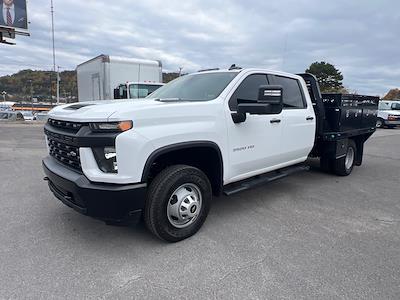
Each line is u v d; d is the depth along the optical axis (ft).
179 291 8.53
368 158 30.86
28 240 11.25
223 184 12.88
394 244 11.50
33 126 60.70
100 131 9.55
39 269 9.43
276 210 14.88
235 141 12.85
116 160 9.50
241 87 13.50
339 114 19.03
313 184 19.84
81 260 10.00
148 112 10.02
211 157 12.40
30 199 15.61
